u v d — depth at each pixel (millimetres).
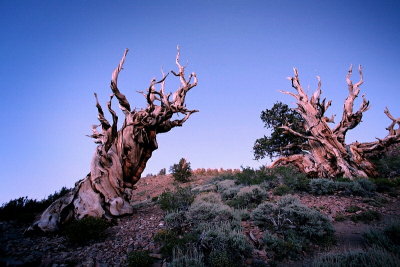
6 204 12305
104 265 6438
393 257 5504
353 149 21078
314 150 21234
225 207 9148
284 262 6590
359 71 22047
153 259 6746
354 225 8766
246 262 6520
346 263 5598
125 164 12820
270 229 8422
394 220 8055
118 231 9273
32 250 7418
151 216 11117
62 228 9562
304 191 13688
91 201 10578
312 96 22781
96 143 12734
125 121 13398
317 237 7711
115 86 12562
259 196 11844
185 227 8906
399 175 18828
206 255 6672
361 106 21297
